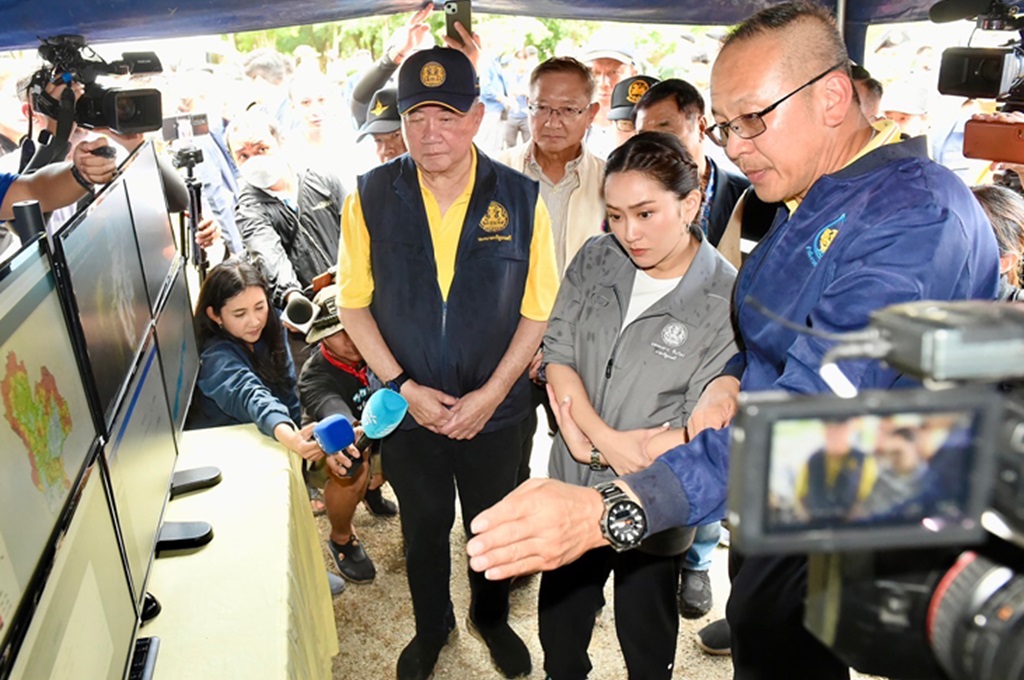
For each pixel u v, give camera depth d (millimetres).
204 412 2586
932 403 531
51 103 2502
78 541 1198
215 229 3354
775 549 534
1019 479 532
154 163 2275
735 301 1621
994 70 2455
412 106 2125
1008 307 577
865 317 1121
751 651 1504
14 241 2535
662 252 1856
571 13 3621
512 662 2523
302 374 2742
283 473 2172
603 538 1077
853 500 538
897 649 691
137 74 2607
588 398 2047
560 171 3021
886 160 1300
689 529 1953
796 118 1282
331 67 5484
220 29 2955
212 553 1823
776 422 523
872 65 5438
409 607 2895
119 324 1609
